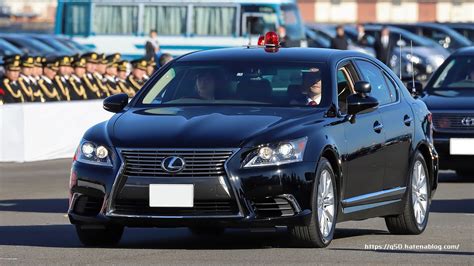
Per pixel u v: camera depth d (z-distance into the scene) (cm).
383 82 2358
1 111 4034
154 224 1970
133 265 1855
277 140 1980
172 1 8631
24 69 4569
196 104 2167
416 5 17550
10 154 4047
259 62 2230
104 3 8762
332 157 2070
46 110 4112
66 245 2119
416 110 2406
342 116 2139
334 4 18112
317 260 1906
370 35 9362
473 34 9819
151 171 1972
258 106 2136
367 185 2192
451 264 1881
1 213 2702
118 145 2000
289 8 8394
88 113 4275
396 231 2338
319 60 2227
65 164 3984
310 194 1989
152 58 6700
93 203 2025
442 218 2605
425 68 8962
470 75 3594
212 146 1959
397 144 2292
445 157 3366
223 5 8512
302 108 2130
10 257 1952
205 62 2247
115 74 5044
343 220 2117
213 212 1961
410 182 2333
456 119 3356
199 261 1894
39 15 19988
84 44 8769
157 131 2002
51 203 2919
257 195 1956
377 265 1861
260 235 2292
